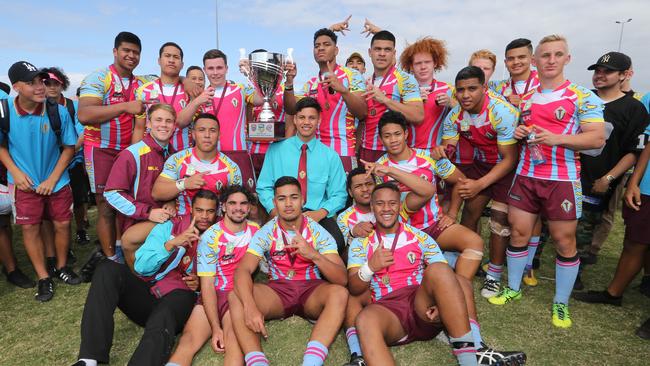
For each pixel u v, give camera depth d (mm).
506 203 3617
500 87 4695
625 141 3801
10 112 3686
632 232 3248
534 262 4359
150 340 2527
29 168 3805
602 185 3795
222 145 4020
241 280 2830
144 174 3453
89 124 3852
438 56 4246
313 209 3750
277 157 3793
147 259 2865
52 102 3912
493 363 2568
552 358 2736
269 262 3166
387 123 3379
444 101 3891
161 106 3422
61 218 3998
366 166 3264
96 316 2619
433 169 3525
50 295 3719
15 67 3633
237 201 3031
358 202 3498
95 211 6855
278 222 3131
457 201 3672
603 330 3088
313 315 3020
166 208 3375
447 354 2807
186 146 4133
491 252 3693
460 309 2398
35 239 3779
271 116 3664
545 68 3137
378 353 2418
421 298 2615
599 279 4062
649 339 2947
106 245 4074
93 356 2566
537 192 3273
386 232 2984
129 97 4176
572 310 3410
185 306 2879
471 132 3668
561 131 3146
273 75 3652
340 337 3086
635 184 3201
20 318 3387
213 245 3029
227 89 4043
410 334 2791
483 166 3869
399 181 3227
